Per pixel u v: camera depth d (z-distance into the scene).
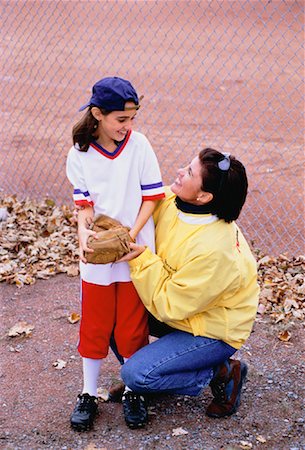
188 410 3.76
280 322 4.68
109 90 3.18
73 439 3.55
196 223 3.35
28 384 4.05
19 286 5.25
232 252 3.31
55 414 3.76
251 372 4.12
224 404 3.66
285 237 6.00
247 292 3.46
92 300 3.50
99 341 3.57
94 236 3.30
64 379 4.11
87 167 3.37
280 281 5.23
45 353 4.38
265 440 3.52
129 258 3.35
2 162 8.07
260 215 6.42
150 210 3.42
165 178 7.43
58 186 7.29
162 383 3.43
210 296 3.30
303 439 3.53
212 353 3.45
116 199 3.37
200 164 3.25
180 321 3.45
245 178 3.29
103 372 4.15
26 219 6.41
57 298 5.09
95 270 3.42
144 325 3.58
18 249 5.84
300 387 3.98
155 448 3.46
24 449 3.48
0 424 3.69
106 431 3.60
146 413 3.62
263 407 3.79
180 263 3.35
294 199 6.75
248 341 4.46
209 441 3.51
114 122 3.22
